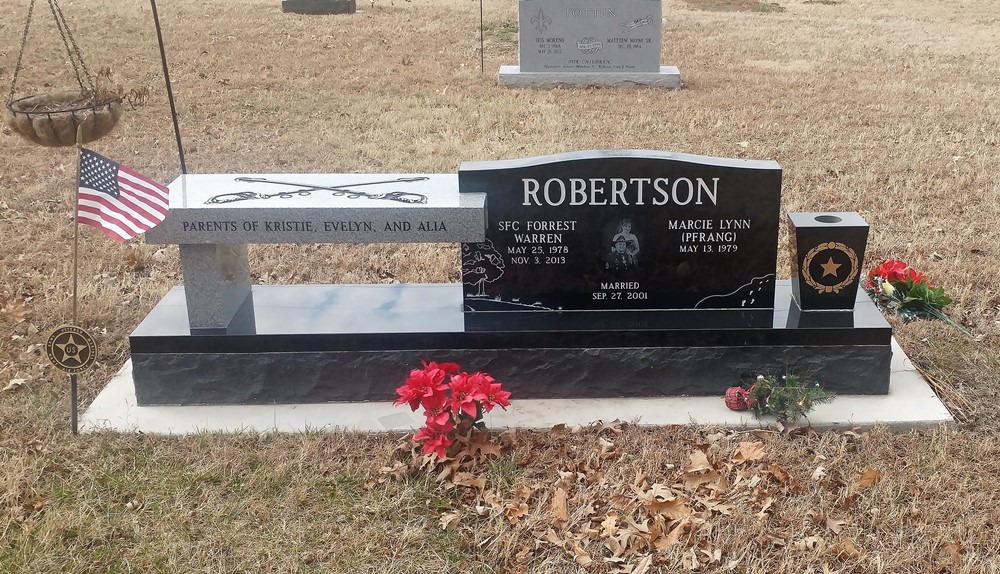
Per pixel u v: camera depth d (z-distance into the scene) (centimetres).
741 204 266
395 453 247
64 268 361
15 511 224
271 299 290
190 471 240
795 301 280
